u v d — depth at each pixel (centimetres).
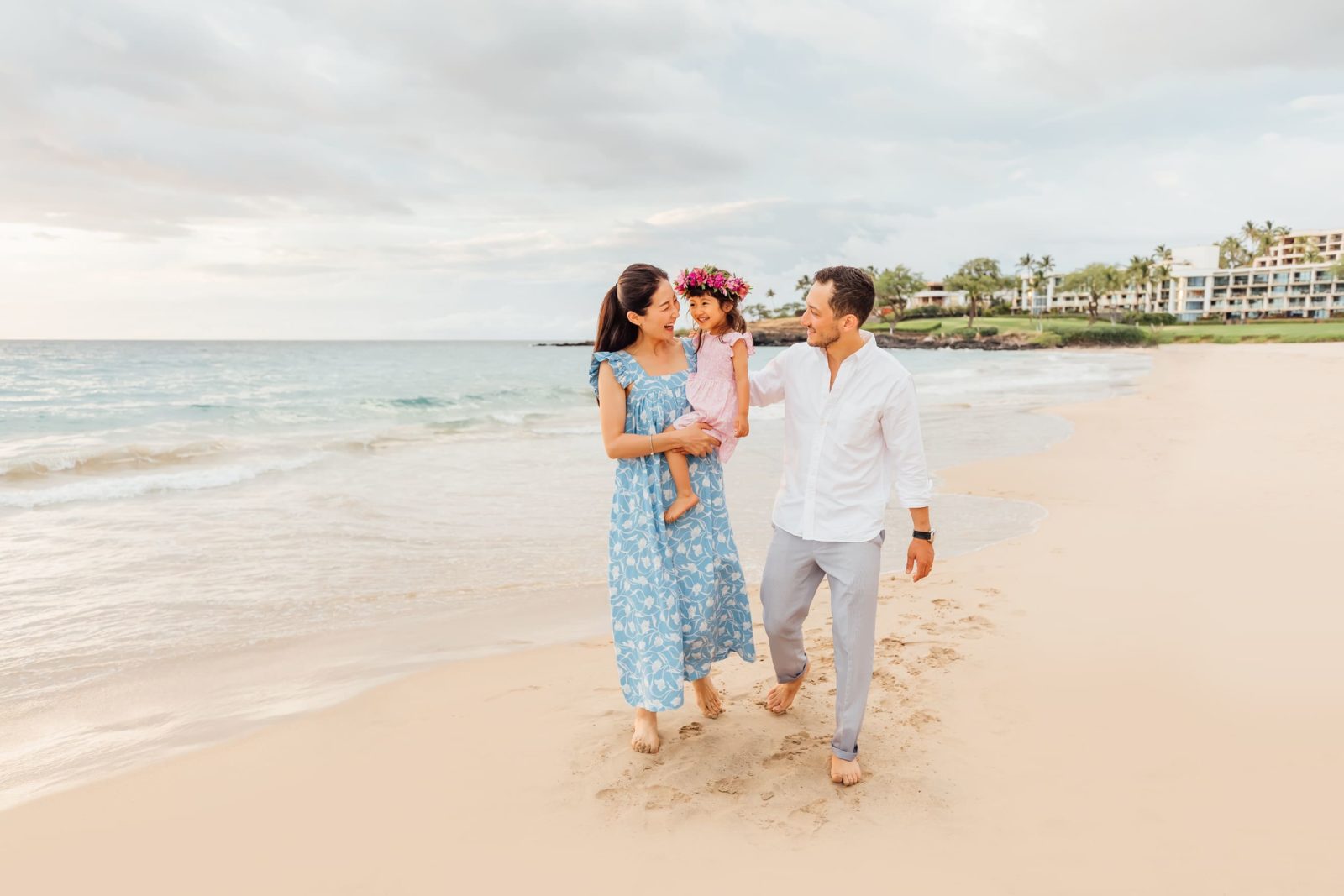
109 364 4025
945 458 1100
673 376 288
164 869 233
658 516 284
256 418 1622
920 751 289
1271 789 253
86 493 818
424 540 655
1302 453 1002
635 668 286
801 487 279
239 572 565
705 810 255
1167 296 12656
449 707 346
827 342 263
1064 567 532
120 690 373
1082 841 229
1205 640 387
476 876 225
